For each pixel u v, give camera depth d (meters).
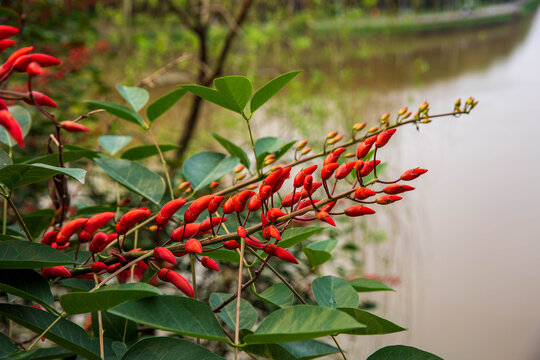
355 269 4.35
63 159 1.15
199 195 1.34
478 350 4.80
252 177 1.26
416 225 5.98
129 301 0.68
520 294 5.40
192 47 5.74
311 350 0.92
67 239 0.85
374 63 6.84
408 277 5.31
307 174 0.84
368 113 6.29
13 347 0.78
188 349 0.70
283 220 0.84
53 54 3.59
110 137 1.49
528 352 4.65
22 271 0.85
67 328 0.80
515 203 6.94
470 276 5.67
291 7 6.07
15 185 0.90
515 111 9.43
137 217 0.84
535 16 16.38
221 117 5.53
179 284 0.82
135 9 5.61
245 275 2.91
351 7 6.47
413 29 7.84
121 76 5.41
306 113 5.54
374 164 0.83
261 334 0.65
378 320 0.79
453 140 8.22
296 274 2.99
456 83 10.27
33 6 3.61
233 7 5.82
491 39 14.18
